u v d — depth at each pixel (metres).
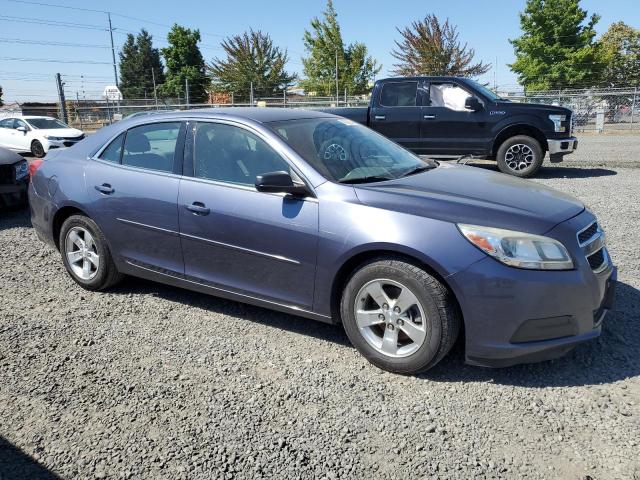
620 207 7.79
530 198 3.56
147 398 3.17
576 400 3.09
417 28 41.88
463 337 3.68
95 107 33.06
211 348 3.78
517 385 3.26
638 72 48.94
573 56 36.00
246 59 47.34
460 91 10.82
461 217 3.21
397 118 11.17
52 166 4.97
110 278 4.71
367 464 2.60
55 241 5.04
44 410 3.06
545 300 3.06
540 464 2.58
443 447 2.71
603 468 2.54
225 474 2.54
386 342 3.38
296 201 3.60
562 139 10.42
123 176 4.43
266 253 3.71
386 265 3.29
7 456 2.68
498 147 10.85
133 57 84.88
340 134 4.27
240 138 3.97
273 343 3.85
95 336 3.98
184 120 4.27
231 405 3.09
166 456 2.67
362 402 3.10
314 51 43.91
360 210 3.38
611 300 3.43
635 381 3.26
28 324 4.18
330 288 3.52
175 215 4.10
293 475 2.53
